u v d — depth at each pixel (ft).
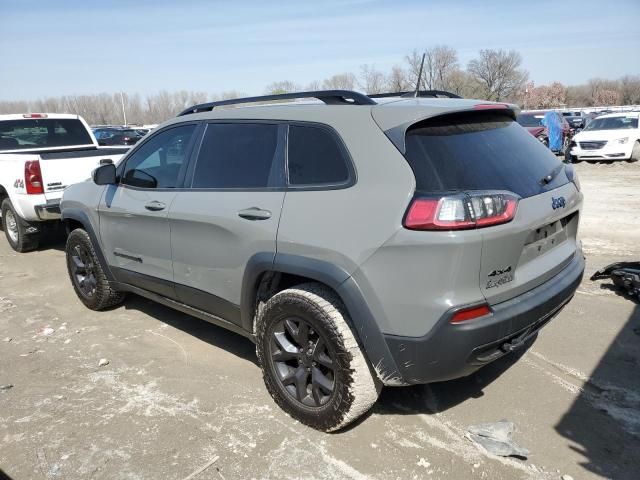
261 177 10.85
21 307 17.84
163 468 9.48
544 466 9.23
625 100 282.77
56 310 17.44
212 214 11.35
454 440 10.00
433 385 11.98
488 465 9.29
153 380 12.59
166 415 11.10
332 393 9.82
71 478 9.32
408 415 10.86
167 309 17.19
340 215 9.27
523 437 10.03
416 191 8.58
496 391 11.62
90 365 13.44
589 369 12.41
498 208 8.50
